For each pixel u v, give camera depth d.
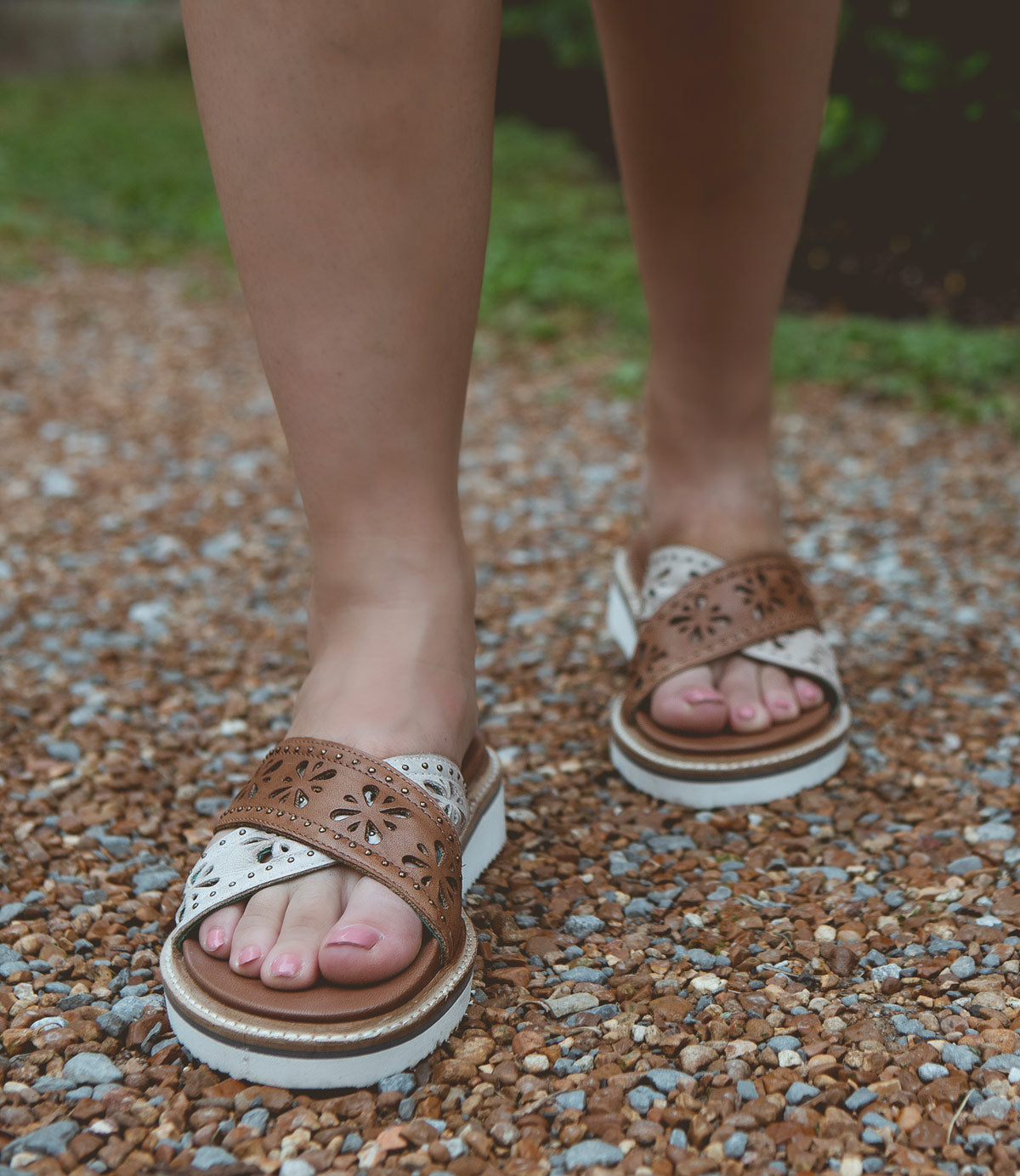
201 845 1.29
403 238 0.92
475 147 0.94
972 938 1.08
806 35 1.21
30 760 1.48
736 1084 0.89
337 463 1.00
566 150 7.68
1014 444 3.22
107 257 5.51
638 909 1.15
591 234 5.65
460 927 0.96
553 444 3.24
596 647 1.89
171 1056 0.92
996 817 1.31
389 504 1.03
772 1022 0.96
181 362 4.01
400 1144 0.83
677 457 1.47
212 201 6.62
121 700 1.69
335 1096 0.88
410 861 0.94
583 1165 0.81
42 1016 0.98
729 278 1.35
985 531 2.52
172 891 1.19
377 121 0.89
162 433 3.27
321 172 0.90
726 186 1.29
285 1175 0.80
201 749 1.54
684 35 1.19
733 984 1.02
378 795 0.96
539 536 2.54
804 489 2.86
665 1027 0.96
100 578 2.26
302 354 0.96
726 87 1.22
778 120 1.25
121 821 1.34
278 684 1.76
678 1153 0.82
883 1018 0.96
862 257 4.86
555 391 3.76
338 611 1.06
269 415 3.46
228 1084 0.88
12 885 1.19
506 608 2.11
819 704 1.38
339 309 0.94
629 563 1.75
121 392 3.65
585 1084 0.89
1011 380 3.76
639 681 1.38
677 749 1.35
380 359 0.96
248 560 2.36
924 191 4.47
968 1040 0.93
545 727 1.59
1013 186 4.28
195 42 0.92
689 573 1.43
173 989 0.91
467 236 0.95
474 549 2.46
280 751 1.00
